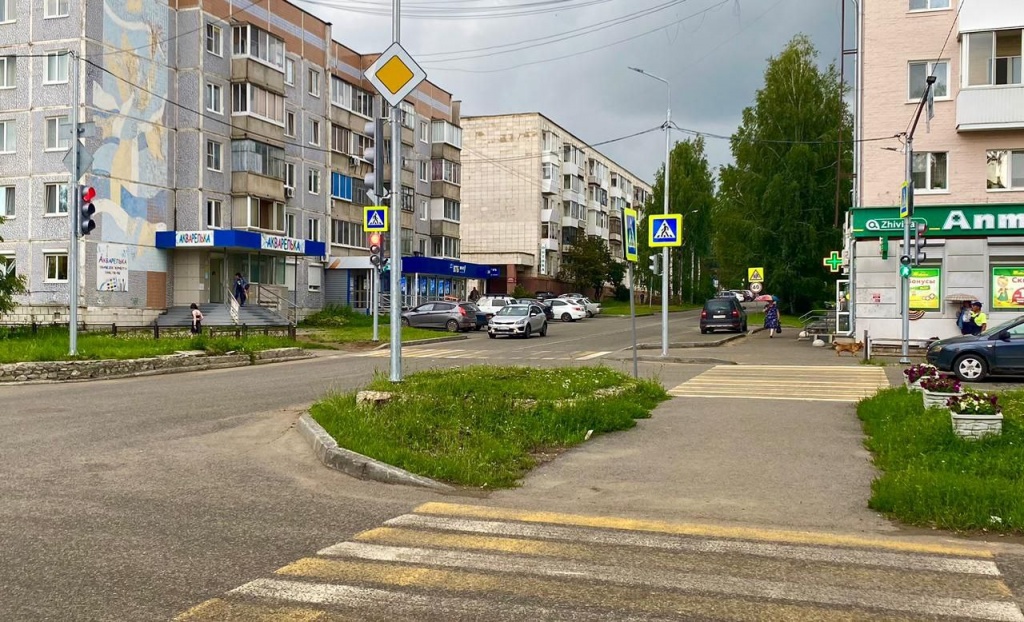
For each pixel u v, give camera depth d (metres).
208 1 38.16
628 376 14.80
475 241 76.06
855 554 5.38
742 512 6.58
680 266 75.56
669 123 26.56
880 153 27.22
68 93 33.47
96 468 8.05
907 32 27.05
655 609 4.30
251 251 39.72
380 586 4.64
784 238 46.84
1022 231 25.31
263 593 4.52
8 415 11.69
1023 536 5.88
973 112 25.77
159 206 36.69
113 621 4.11
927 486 6.62
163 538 5.62
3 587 4.61
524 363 21.95
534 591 4.57
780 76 49.00
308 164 46.75
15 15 34.16
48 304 33.22
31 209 33.84
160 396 14.20
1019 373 16.56
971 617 4.23
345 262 48.12
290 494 7.05
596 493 7.23
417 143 58.53
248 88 39.50
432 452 8.35
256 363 22.80
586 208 86.62
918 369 11.95
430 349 28.97
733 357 23.94
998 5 25.59
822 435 10.05
